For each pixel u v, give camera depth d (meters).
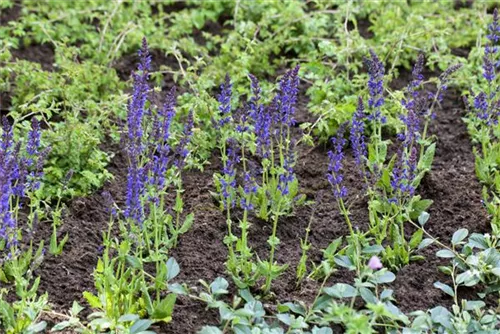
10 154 5.71
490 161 6.80
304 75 8.48
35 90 7.88
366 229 6.29
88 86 8.01
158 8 9.86
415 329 5.14
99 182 6.78
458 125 7.86
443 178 6.93
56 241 6.04
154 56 9.04
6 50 8.16
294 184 6.38
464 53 9.12
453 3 9.95
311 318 5.29
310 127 7.58
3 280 5.68
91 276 5.81
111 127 7.40
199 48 8.91
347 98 7.67
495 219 6.18
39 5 9.52
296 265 5.93
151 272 5.78
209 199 6.66
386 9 9.56
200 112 7.42
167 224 6.24
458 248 6.11
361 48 8.56
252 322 5.23
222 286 5.40
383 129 7.62
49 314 5.38
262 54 8.69
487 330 5.20
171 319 5.34
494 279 5.70
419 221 6.11
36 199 6.25
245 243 5.62
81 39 9.29
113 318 5.13
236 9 9.35
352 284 5.70
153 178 5.53
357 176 6.95
